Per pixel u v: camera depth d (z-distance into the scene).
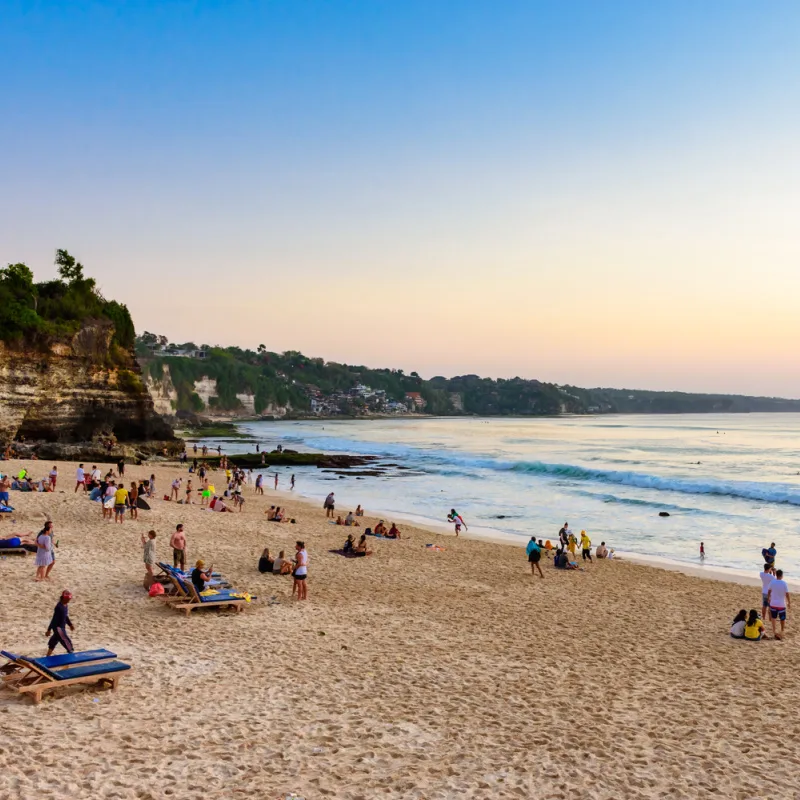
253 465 79.75
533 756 10.07
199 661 13.48
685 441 149.38
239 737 10.06
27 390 66.69
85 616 16.03
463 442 141.62
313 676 13.13
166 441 84.94
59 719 10.14
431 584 23.14
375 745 10.12
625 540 38.38
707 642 17.55
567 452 112.94
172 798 8.10
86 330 75.31
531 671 14.30
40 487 38.09
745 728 11.69
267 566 22.88
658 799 8.98
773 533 40.59
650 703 12.73
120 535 26.78
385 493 57.41
